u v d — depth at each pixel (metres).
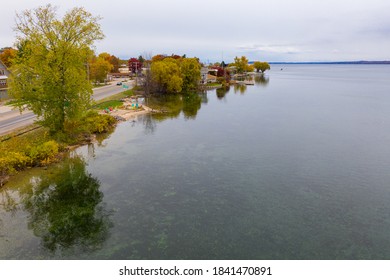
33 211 25.02
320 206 26.48
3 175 29.17
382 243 21.52
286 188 29.80
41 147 33.88
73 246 20.59
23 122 44.75
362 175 33.22
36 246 20.52
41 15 35.75
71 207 25.70
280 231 22.66
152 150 40.22
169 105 75.62
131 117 59.25
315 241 21.53
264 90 123.88
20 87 36.28
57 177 31.03
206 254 19.84
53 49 36.28
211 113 67.06
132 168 33.91
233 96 99.75
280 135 48.91
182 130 51.12
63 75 37.34
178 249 20.28
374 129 53.44
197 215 24.55
